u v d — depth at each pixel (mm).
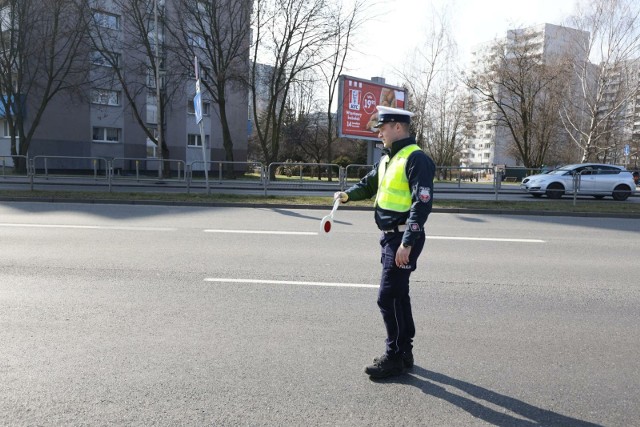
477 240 8906
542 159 46125
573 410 2988
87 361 3494
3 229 8977
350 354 3727
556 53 40812
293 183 19688
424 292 5430
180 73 30562
